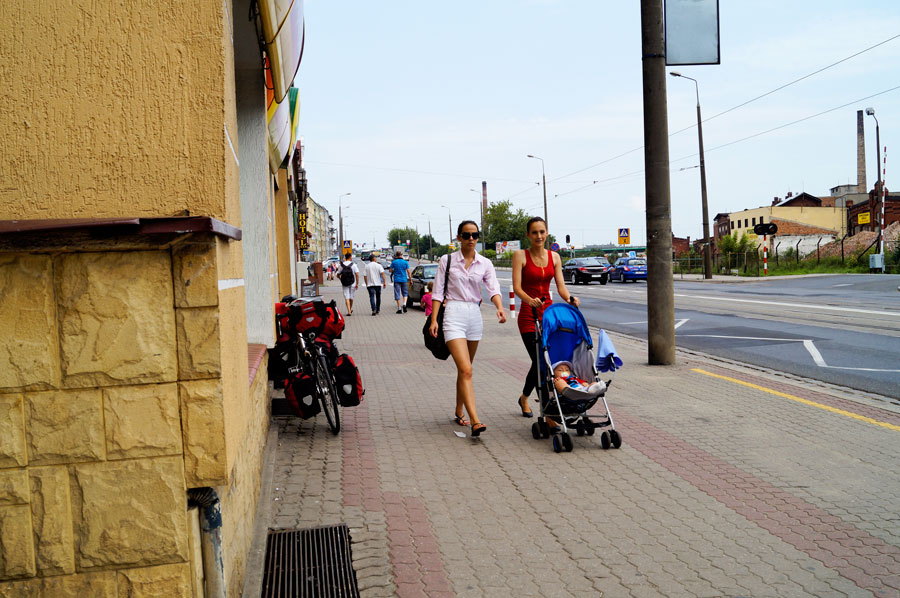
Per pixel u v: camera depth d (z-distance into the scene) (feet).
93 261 8.52
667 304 34.71
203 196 9.25
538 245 23.09
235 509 10.72
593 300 88.53
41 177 8.98
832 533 14.24
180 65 9.16
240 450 11.45
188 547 8.82
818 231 249.34
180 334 8.73
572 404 20.13
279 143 30.78
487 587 11.96
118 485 8.65
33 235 8.38
